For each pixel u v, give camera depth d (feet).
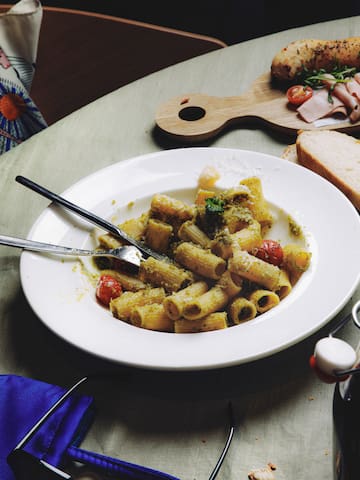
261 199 5.05
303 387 3.76
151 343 3.81
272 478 3.29
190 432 3.59
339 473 2.95
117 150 6.28
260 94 6.81
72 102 8.50
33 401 3.66
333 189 4.93
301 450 3.43
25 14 7.55
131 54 8.23
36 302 4.15
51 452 3.42
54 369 4.01
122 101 6.97
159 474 3.23
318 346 2.79
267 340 3.73
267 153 6.12
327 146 5.84
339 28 7.82
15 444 3.47
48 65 8.16
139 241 5.08
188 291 4.40
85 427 3.64
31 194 5.76
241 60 7.47
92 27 8.00
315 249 4.55
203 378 3.86
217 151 5.56
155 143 6.34
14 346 4.21
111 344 3.81
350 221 4.60
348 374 2.69
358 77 6.51
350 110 6.35
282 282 4.38
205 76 7.27
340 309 3.90
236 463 3.41
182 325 4.09
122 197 5.32
